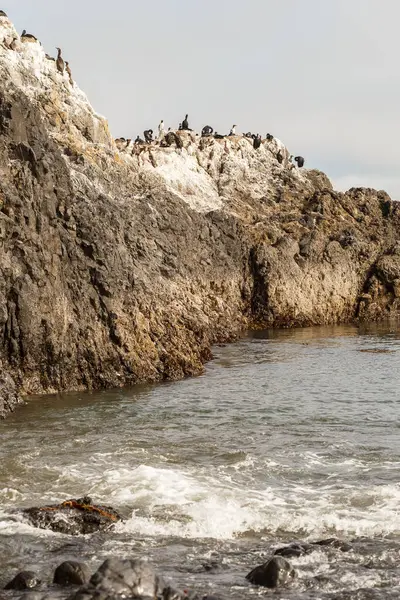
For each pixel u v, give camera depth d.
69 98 66.88
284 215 86.50
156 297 46.09
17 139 38.91
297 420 30.66
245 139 94.88
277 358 50.81
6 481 21.64
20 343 34.53
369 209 94.50
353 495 20.33
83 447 25.70
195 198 81.19
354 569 14.90
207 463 23.88
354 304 84.88
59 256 37.66
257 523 18.05
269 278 77.25
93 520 17.86
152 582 12.94
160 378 39.94
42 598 12.69
